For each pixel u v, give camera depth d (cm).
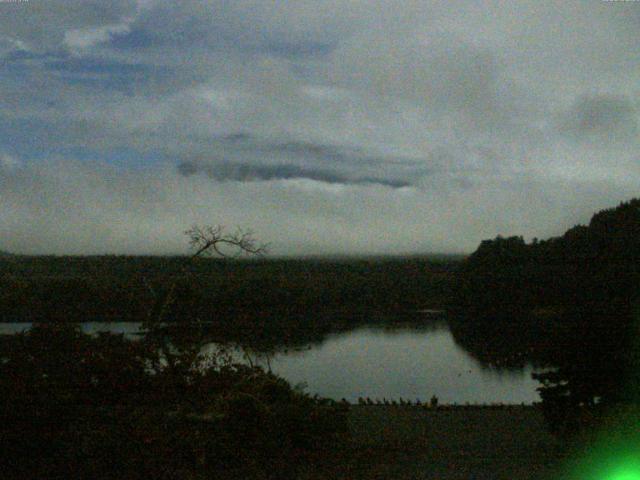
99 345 1373
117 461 1003
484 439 1420
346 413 1580
